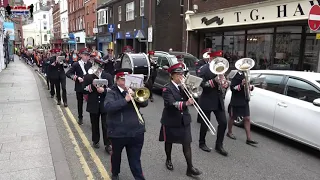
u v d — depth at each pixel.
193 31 17.14
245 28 13.79
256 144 5.85
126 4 25.86
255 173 4.54
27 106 8.62
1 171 4.19
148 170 4.57
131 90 3.54
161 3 21.55
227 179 4.30
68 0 48.16
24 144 5.30
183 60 10.45
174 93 4.21
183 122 4.23
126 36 25.73
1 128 6.26
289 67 11.69
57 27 58.94
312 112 5.19
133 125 3.70
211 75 5.11
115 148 3.80
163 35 21.95
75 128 6.70
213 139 6.17
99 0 33.69
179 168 4.66
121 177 4.30
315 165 4.91
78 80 6.82
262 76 6.59
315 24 6.83
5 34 27.38
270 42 12.52
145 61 9.95
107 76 5.38
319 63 10.53
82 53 7.04
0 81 14.48
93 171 4.45
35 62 27.41
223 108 5.23
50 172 4.20
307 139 5.27
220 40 15.66
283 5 10.95
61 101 9.95
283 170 4.67
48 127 6.43
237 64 5.71
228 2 14.06
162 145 5.69
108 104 3.61
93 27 36.19
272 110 6.02
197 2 16.52
